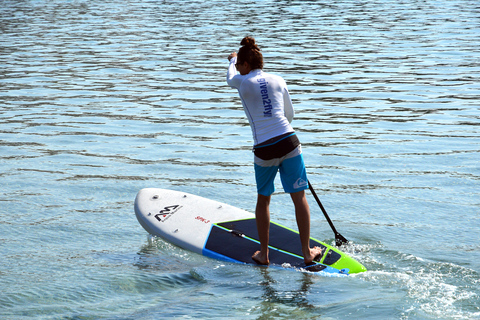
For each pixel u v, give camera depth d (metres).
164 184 12.52
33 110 20.33
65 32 43.97
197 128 18.00
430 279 7.72
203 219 9.81
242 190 12.19
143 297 7.28
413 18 50.50
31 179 12.71
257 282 7.77
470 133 16.91
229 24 47.53
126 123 18.59
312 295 7.27
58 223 10.13
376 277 7.84
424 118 19.02
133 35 42.03
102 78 26.95
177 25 47.56
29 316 6.70
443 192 11.85
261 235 8.44
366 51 34.09
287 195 12.01
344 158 14.53
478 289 7.37
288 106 8.35
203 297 7.25
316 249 8.59
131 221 10.40
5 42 38.69
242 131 17.66
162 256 8.80
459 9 56.84
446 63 29.89
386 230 9.81
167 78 27.08
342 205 11.19
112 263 8.44
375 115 19.66
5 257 8.57
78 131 17.44
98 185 12.42
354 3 64.94
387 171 13.40
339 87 24.59
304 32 42.56
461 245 9.06
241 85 8.07
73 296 7.27
